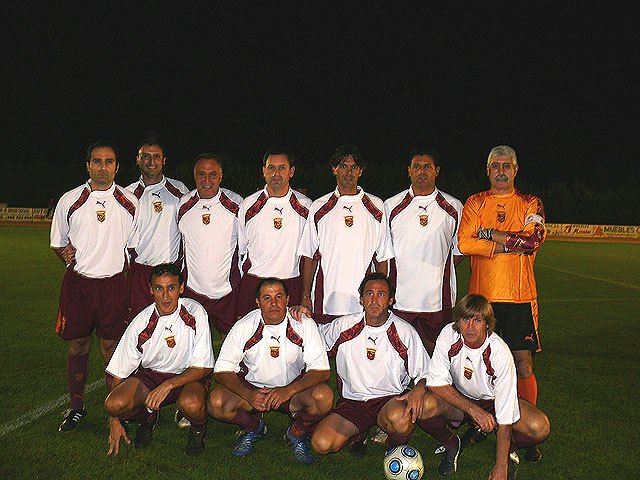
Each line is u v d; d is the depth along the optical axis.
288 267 5.42
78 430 4.89
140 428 4.70
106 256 5.29
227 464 4.42
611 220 29.56
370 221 5.26
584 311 9.84
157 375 4.75
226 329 5.77
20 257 14.33
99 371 6.36
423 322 5.42
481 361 4.30
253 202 5.42
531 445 4.37
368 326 4.59
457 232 5.49
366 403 4.60
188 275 5.69
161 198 5.75
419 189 5.39
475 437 4.93
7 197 28.52
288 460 4.54
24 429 4.86
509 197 5.12
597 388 6.08
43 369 6.30
